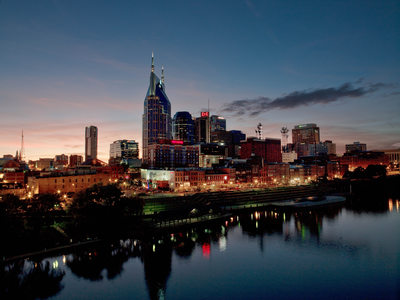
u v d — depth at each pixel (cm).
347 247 9344
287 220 13075
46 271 7194
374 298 6191
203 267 7750
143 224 10950
